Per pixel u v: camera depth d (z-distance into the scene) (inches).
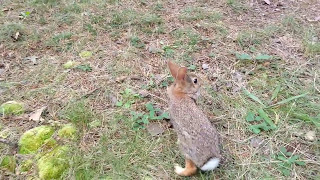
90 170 24.1
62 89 31.5
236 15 43.1
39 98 30.5
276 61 35.0
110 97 30.8
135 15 41.8
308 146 26.2
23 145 25.8
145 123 27.9
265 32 39.0
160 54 36.3
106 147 25.7
